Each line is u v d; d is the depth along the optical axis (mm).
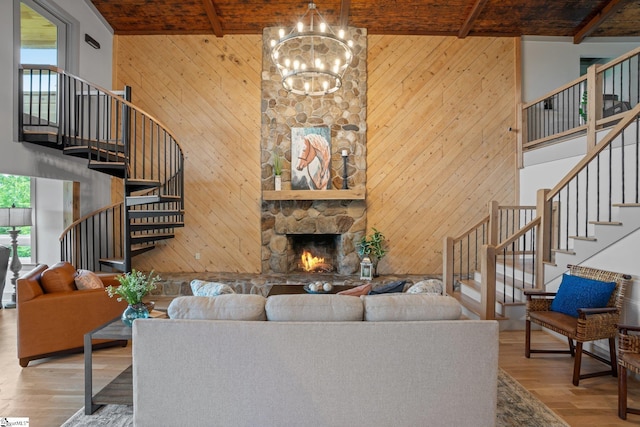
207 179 6043
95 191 5793
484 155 6094
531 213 5785
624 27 5996
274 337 2125
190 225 6059
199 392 2141
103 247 5906
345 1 5270
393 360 2139
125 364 3316
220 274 5867
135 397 2150
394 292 2938
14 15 4336
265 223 5922
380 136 6043
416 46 6055
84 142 4945
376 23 5887
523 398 2777
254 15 5730
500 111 6113
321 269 6297
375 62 6043
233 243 6055
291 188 5914
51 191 5641
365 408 2143
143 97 6043
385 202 6051
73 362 3354
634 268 3178
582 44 6258
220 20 5812
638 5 5484
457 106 6078
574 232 4945
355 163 5953
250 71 6035
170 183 6023
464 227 6086
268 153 5934
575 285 3344
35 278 3445
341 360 2129
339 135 5961
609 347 3191
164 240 6055
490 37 6113
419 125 6055
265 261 5949
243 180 6043
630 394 2857
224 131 6039
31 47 4855
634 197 4008
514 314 4293
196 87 6043
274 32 5922
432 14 5688
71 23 5273
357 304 2256
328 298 2289
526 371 3271
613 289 3104
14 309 4914
